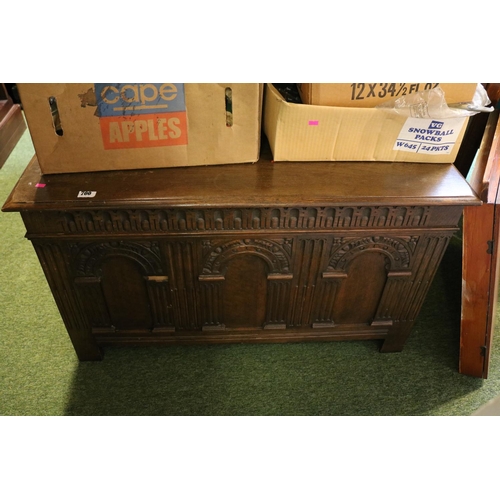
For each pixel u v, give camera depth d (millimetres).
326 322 1775
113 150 1387
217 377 1777
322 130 1426
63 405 1661
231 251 1495
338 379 1788
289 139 1445
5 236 2350
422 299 1701
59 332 1898
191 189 1382
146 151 1405
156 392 1718
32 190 1355
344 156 1511
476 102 1443
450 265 2283
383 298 1691
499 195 1601
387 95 1367
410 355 1888
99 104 1289
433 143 1470
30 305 1998
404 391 1758
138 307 1655
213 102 1331
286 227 1443
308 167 1499
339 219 1433
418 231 1485
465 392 1763
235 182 1419
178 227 1412
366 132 1442
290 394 1729
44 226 1374
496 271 1640
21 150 2969
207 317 1713
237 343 1891
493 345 1937
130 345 1779
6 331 1892
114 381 1747
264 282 1613
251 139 1429
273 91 1411
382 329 1808
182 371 1794
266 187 1404
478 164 1814
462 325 1741
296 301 1682
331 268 1579
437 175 1491
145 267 1517
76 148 1365
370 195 1394
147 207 1332
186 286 1593
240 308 1695
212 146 1428
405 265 1587
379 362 1859
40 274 2146
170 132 1377
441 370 1838
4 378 1733
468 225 1634
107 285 1570
